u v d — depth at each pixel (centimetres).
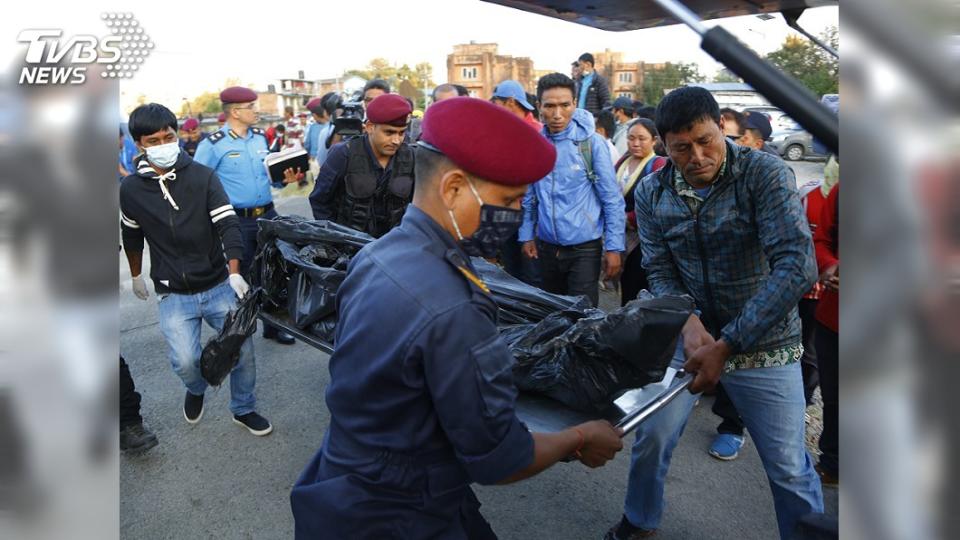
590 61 757
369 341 120
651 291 219
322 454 142
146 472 300
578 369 165
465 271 120
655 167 388
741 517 262
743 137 365
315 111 777
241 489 288
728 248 194
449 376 112
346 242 243
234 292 311
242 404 329
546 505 275
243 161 445
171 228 288
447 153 119
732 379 202
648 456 216
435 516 130
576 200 350
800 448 200
